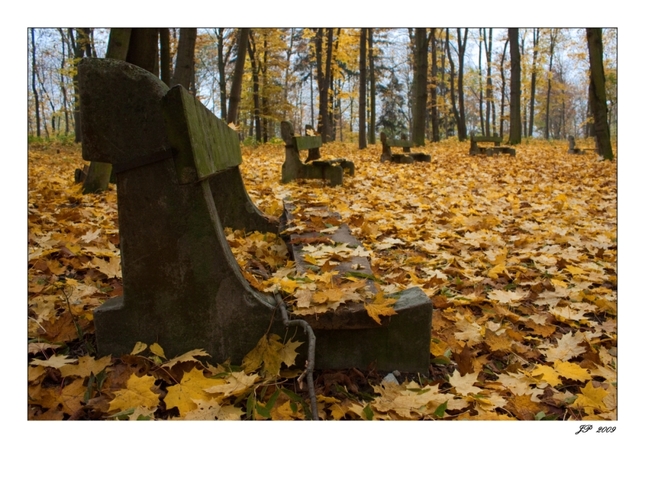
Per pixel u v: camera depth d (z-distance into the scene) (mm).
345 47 27750
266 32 23672
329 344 2230
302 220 4043
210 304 2229
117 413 1865
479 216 5699
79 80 2057
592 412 2066
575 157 14969
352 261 2953
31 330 2352
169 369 2176
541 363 2520
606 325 2924
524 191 7883
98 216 4824
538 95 43312
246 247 3611
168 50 9672
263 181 8055
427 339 2260
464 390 2107
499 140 16766
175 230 2191
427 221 5348
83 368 2082
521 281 3615
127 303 2236
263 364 2199
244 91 28219
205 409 1870
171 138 2064
